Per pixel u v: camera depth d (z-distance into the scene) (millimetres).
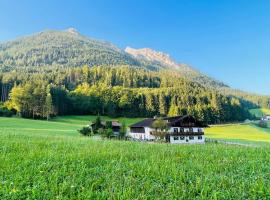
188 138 83875
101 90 185375
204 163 15984
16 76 192750
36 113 142625
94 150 19453
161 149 21844
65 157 16219
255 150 22672
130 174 13234
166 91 197375
